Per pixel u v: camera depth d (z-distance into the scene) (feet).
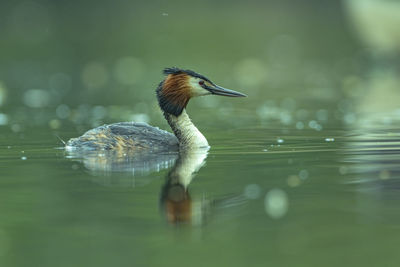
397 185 33.47
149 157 42.93
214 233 26.32
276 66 124.57
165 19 186.09
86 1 202.49
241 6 213.46
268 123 61.41
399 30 113.09
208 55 137.69
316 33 167.84
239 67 120.88
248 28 175.22
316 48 148.66
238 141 49.88
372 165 38.73
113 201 31.17
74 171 38.24
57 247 24.79
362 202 30.35
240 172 37.47
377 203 30.12
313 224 27.17
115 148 45.06
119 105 77.00
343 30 171.42
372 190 32.60
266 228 26.78
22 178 36.47
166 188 33.65
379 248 24.17
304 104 77.46
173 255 23.84
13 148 46.98
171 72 47.75
